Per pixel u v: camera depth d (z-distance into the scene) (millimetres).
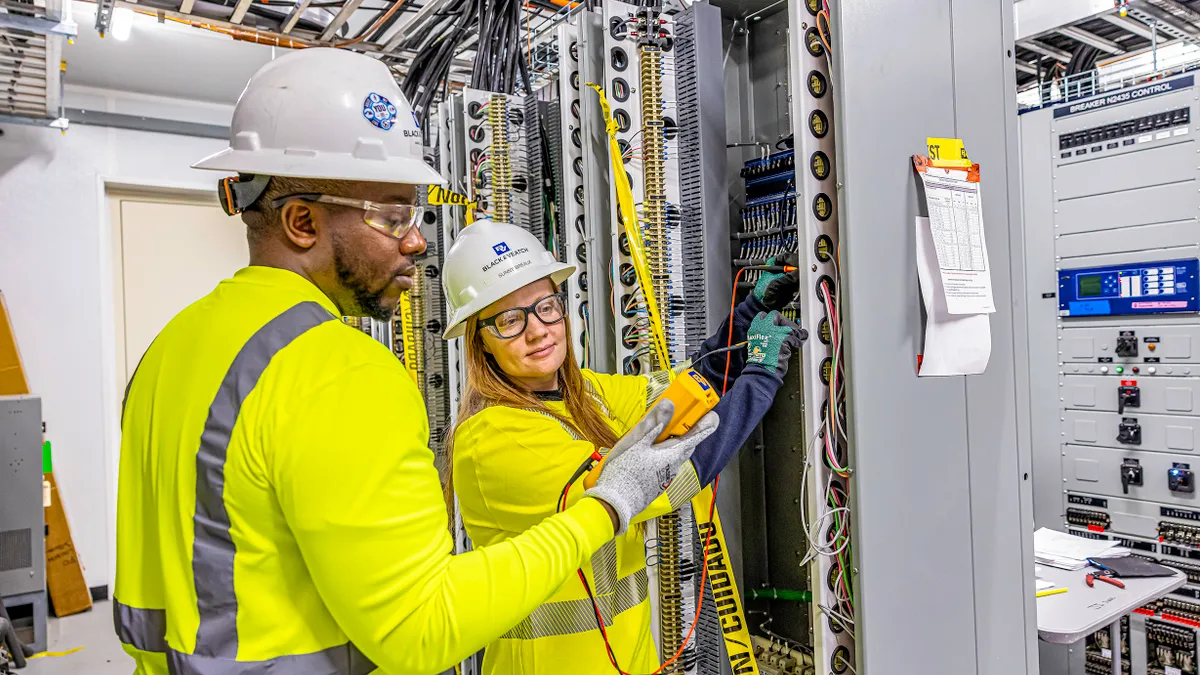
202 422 746
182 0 2604
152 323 4672
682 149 1712
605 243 1791
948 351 1363
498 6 2199
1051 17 3133
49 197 4230
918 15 1352
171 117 4570
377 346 814
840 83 1221
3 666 3271
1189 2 2842
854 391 1223
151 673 814
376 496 709
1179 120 2490
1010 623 1537
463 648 740
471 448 1209
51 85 3375
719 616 1408
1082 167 2770
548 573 803
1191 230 2475
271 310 785
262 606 742
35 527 3604
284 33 2846
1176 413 2562
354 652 795
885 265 1276
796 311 1555
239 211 861
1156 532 2621
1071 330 2852
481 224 1333
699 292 1689
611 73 1661
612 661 1213
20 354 4145
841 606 1287
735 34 1847
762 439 1785
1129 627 2660
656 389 1460
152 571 806
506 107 2133
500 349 1241
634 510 907
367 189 828
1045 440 2957
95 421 4352
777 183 1708
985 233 1501
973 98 1471
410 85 2707
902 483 1299
